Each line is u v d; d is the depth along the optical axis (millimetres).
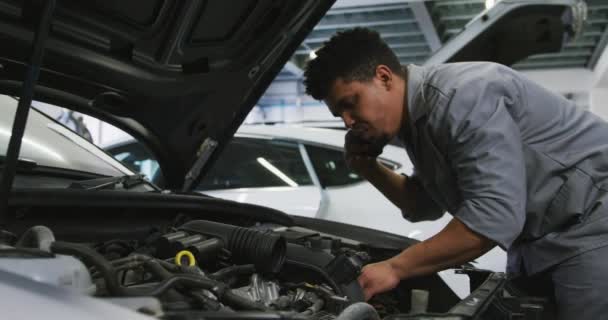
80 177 1982
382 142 1737
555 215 1698
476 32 2992
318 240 1623
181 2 1769
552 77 13508
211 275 1318
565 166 1681
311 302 1358
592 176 1690
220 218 1883
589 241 1674
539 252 1748
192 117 2156
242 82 2121
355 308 1033
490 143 1520
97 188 1765
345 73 1581
